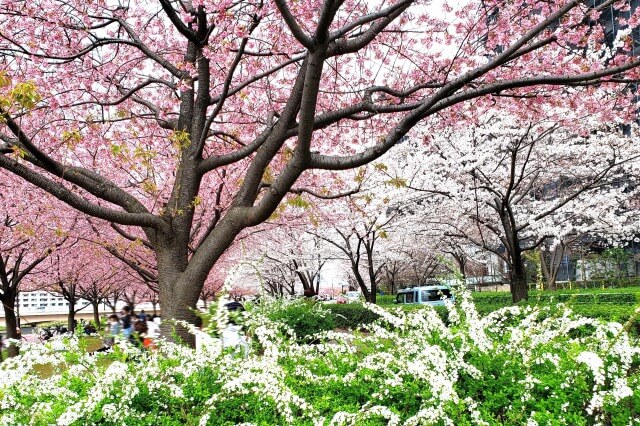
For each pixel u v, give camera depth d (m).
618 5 7.70
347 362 4.03
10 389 3.61
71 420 2.99
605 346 3.49
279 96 10.07
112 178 11.94
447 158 13.03
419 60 8.98
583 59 7.99
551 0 7.53
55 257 16.55
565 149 12.98
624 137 12.41
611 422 3.12
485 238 21.86
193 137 7.66
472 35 8.30
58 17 7.71
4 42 8.05
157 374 3.60
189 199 7.37
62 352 3.86
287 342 4.21
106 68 8.88
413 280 36.47
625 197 14.26
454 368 3.49
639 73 6.68
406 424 2.93
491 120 13.13
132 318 9.74
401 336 4.13
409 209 16.30
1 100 5.24
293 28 4.89
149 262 15.28
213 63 8.75
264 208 6.48
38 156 6.23
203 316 4.09
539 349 3.71
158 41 9.81
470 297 4.36
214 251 6.87
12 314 13.08
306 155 6.05
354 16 8.27
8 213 11.80
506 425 3.02
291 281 27.08
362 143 10.40
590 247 25.41
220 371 3.67
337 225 16.03
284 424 3.14
